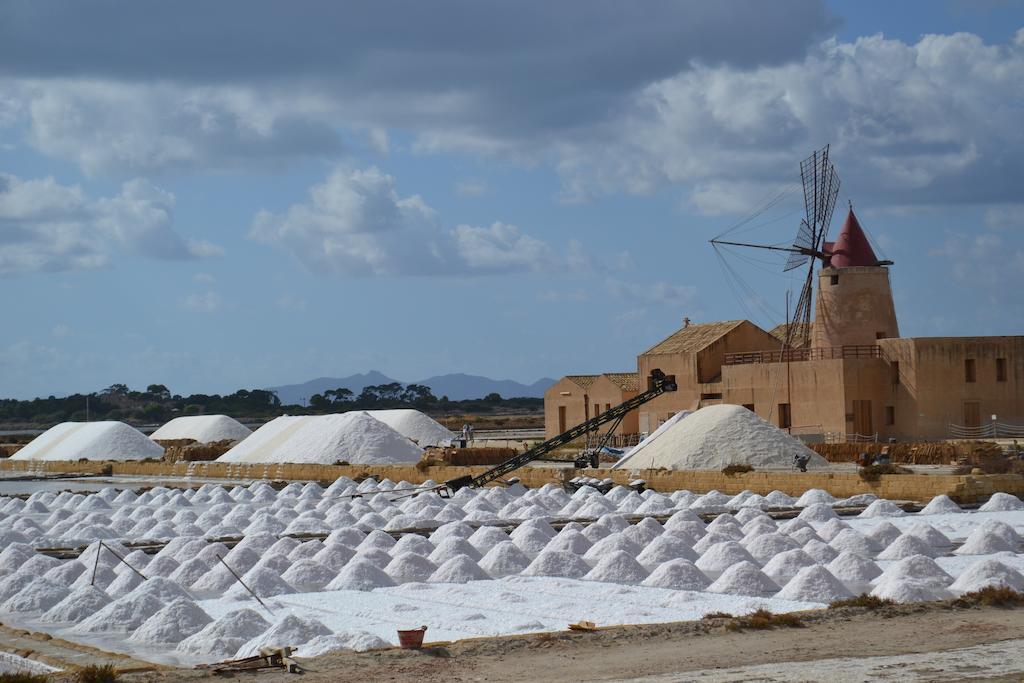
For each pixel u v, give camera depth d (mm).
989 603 19141
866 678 13930
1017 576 22312
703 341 65438
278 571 27234
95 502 46438
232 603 23891
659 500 39531
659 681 14125
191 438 89062
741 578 23891
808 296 66875
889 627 17406
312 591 25469
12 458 81125
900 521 34562
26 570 27391
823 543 27641
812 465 47531
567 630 17906
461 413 180875
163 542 32562
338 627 20688
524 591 24672
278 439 67312
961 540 29797
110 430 78250
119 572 26547
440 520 36906
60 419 194375
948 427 54188
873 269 59906
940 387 54312
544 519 32844
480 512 38000
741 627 17484
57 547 32438
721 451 48062
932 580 22812
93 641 20500
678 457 48656
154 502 47344
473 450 57344
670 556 27641
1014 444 48062
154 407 189500
